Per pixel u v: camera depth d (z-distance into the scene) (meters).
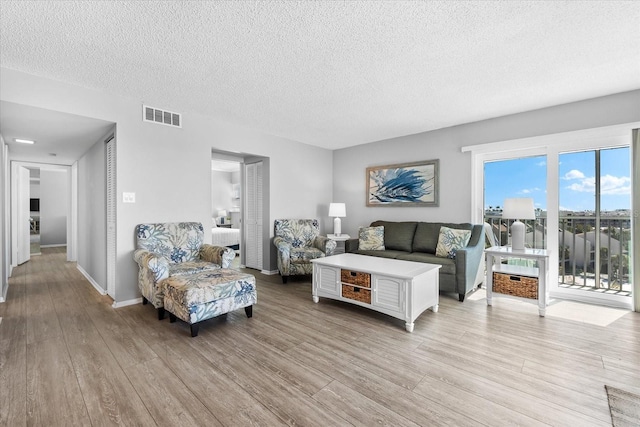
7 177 4.21
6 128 3.28
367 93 3.08
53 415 1.51
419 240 4.18
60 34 2.03
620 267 3.18
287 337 2.44
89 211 4.38
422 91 3.03
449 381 1.80
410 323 2.53
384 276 2.72
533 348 2.22
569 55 2.33
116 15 1.83
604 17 1.86
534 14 1.83
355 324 2.72
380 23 1.93
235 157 5.20
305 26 1.96
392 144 4.95
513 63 2.46
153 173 3.41
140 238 3.18
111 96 3.09
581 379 1.81
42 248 7.75
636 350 2.17
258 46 2.20
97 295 3.61
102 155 3.70
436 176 4.41
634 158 2.97
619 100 3.06
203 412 1.54
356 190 5.46
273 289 3.95
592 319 2.79
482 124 3.98
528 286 2.97
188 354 2.15
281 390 1.72
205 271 3.00
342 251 5.37
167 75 2.66
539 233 3.66
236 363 2.02
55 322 2.74
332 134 4.72
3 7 1.74
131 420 1.48
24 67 2.50
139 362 2.03
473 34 2.05
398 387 1.75
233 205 9.44
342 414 1.52
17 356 2.10
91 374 1.88
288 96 3.16
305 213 5.32
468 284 3.42
